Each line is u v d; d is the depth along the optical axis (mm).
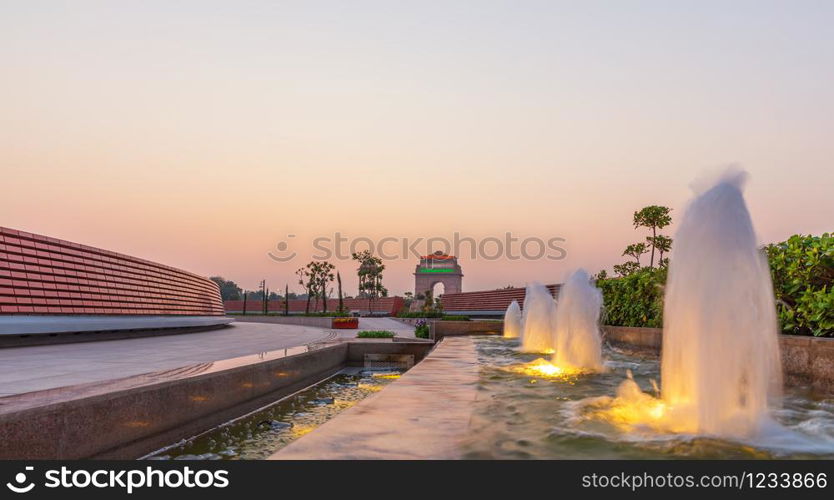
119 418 5406
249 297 129250
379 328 34062
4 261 15961
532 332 12969
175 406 6418
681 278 4652
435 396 4922
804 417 4238
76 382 7223
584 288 8906
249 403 8484
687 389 4465
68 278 19141
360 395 10500
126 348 15055
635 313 11984
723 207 4469
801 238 6863
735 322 4254
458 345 13094
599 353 8508
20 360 10875
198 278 36000
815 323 6102
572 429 3828
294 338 21906
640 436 3660
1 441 4051
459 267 88375
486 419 3951
